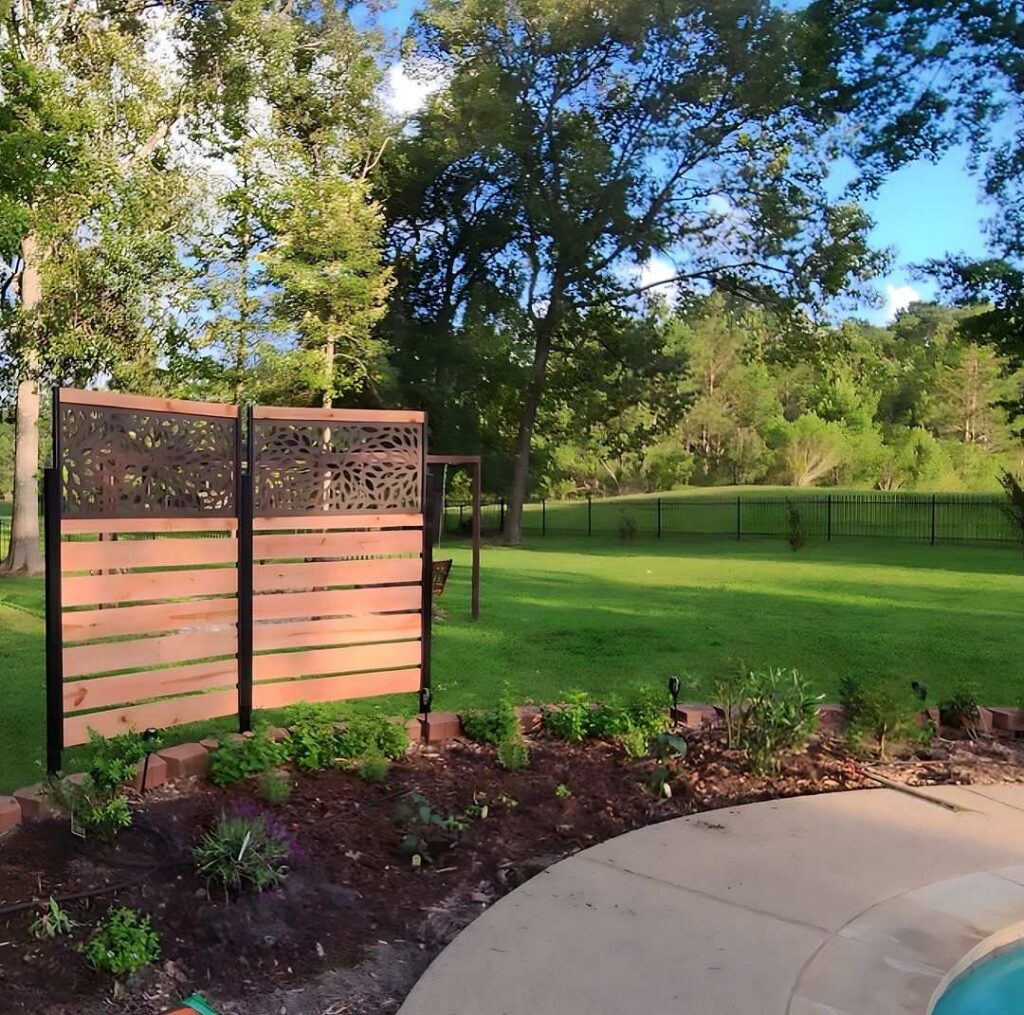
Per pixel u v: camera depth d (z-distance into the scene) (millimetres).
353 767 4672
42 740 5531
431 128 28016
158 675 4855
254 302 19812
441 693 6926
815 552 23875
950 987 2877
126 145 15305
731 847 3865
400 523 5824
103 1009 2631
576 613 11398
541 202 28203
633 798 4426
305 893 3320
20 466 16203
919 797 4531
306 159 21250
